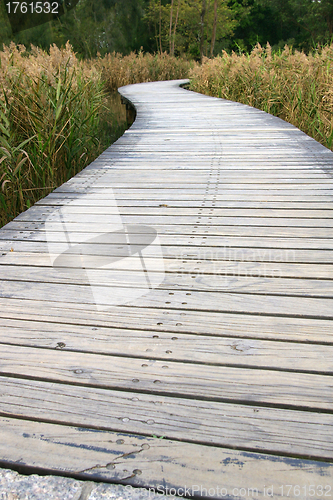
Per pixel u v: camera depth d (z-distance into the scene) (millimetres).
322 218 2363
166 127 5426
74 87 4754
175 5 28844
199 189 2943
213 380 1159
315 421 1014
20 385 1155
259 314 1485
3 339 1364
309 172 3260
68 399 1099
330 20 30578
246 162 3617
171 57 19312
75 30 19797
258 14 38750
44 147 3502
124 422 1019
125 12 26984
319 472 879
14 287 1708
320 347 1299
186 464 901
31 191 3584
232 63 9148
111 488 856
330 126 4887
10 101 3613
